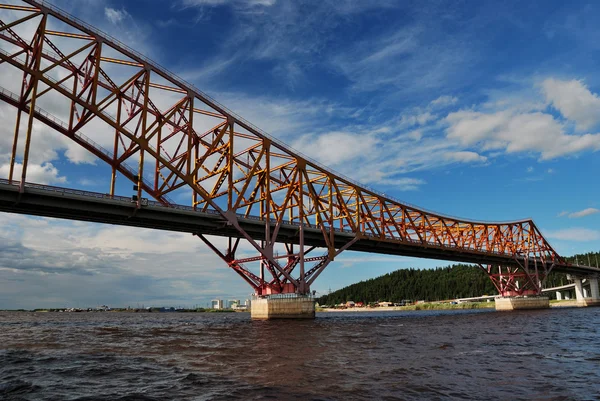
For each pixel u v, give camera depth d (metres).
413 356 29.44
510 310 129.12
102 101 58.06
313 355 29.86
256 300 78.19
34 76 52.16
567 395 18.41
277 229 74.75
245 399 17.70
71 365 26.55
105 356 30.48
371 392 18.77
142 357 29.75
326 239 81.38
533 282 135.00
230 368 24.75
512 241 134.38
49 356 30.73
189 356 29.91
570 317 80.31
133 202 58.28
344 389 19.30
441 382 20.77
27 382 21.47
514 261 133.50
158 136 63.50
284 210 78.00
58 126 58.75
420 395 18.33
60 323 91.25
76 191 53.78
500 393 18.70
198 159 69.62
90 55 58.78
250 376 22.28
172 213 62.62
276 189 80.62
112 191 58.34
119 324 83.06
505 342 38.19
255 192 78.69
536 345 35.81
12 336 49.66
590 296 195.62
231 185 69.88
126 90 60.69
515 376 22.25
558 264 148.88
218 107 71.06
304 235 81.31
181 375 22.80
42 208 53.88
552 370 24.03
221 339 41.91
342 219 91.12
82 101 55.88
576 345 35.72
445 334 46.72
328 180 85.50
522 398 17.94
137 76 61.50
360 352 31.44
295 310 75.06
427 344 36.72
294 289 76.62
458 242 119.19
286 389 19.34
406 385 20.09
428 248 104.88
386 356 29.41
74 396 18.67
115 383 21.11
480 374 22.78
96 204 56.00
